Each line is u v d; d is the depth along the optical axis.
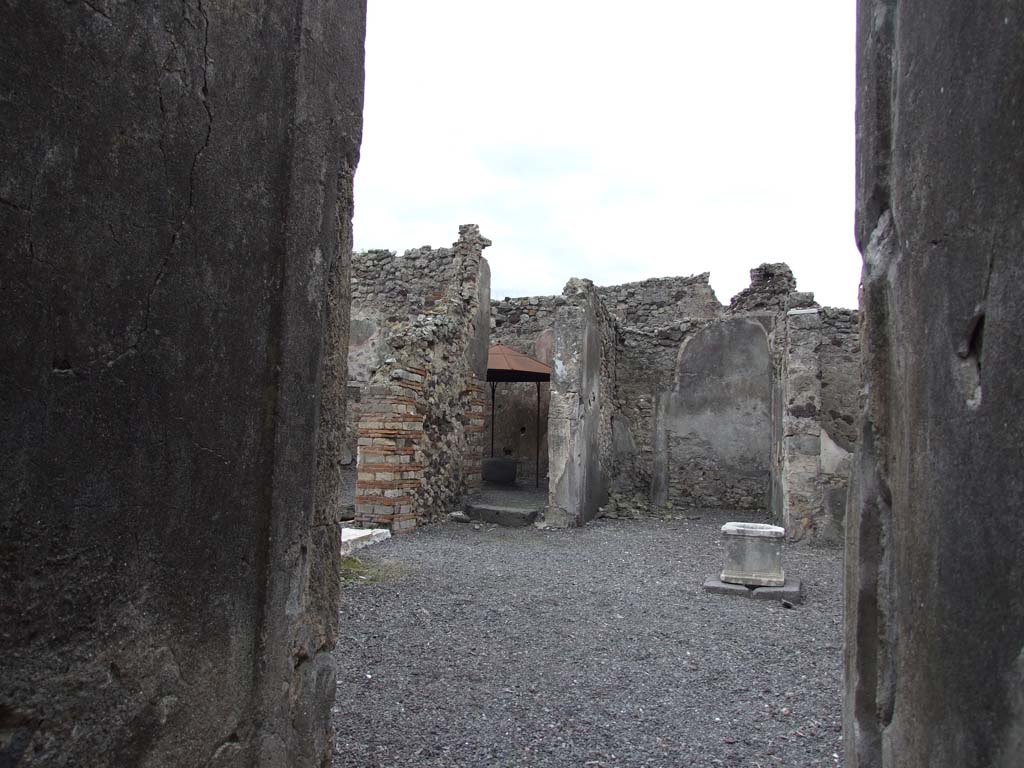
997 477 1.15
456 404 10.62
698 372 12.41
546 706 3.62
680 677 4.09
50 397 1.36
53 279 1.36
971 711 1.22
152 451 1.58
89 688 1.45
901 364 1.66
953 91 1.35
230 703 1.81
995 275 1.17
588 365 10.20
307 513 2.07
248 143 1.82
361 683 3.87
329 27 2.15
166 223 1.59
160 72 1.57
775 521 10.52
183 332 1.65
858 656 1.84
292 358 1.98
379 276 14.02
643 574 6.86
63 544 1.39
